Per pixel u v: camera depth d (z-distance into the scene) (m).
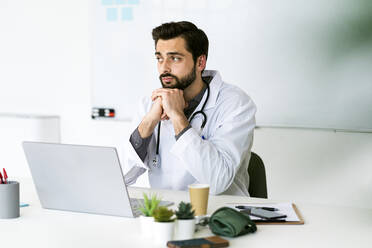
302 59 2.94
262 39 3.01
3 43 3.78
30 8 3.68
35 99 3.72
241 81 3.08
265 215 1.38
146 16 3.30
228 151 1.83
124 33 3.38
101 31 3.45
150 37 3.31
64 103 3.63
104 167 1.36
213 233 1.23
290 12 2.94
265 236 1.22
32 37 3.69
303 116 2.96
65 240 1.19
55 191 1.47
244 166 2.02
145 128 1.88
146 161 2.00
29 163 1.47
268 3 2.98
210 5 3.12
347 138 2.91
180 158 1.76
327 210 1.51
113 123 3.49
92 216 1.42
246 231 1.24
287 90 2.98
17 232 1.26
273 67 3.00
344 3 2.82
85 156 1.37
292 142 3.03
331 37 2.87
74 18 3.55
